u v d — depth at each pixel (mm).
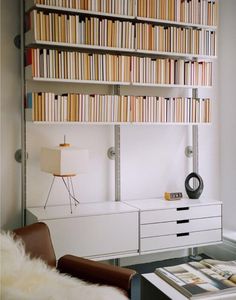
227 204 4102
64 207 3344
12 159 3303
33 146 3361
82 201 3561
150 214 3328
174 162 3943
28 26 3160
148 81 3445
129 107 3398
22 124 3250
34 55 3039
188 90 3961
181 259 3982
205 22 3637
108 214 3168
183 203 3541
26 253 2346
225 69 4059
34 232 2453
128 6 3316
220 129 4148
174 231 3436
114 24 3279
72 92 3469
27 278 2016
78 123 3213
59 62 3123
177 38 3529
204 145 4098
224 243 3885
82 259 2412
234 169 3990
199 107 3701
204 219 3561
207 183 4137
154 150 3848
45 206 3371
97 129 3590
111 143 3648
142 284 2363
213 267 2445
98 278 2277
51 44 3072
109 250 3182
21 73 3246
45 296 1787
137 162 3777
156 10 3428
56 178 3451
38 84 3340
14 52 3270
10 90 3270
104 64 3279
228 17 4008
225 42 4051
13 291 1794
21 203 3328
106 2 3230
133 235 3270
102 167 3623
